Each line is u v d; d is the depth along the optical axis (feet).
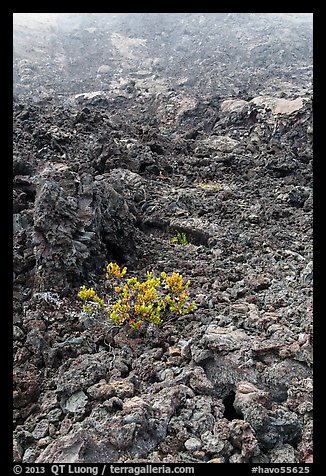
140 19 138.51
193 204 33.81
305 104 57.31
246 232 29.73
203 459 13.32
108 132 44.88
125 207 25.76
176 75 101.09
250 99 72.38
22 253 22.00
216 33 124.36
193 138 60.59
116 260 24.89
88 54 117.08
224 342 16.61
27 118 43.73
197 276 23.66
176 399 14.83
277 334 17.70
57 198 21.33
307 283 22.34
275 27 122.42
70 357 17.31
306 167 43.27
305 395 15.07
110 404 14.29
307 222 31.50
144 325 18.39
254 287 22.31
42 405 15.30
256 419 13.98
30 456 13.51
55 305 19.62
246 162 45.19
